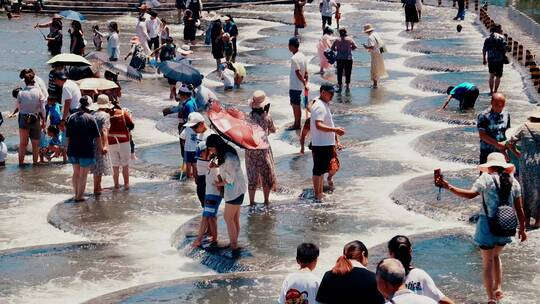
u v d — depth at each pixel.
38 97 24.72
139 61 39.00
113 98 24.70
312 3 65.31
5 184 22.80
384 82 35.91
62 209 20.23
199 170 18.23
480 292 14.66
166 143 26.98
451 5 64.19
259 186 19.83
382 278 9.50
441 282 15.15
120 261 17.16
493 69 31.70
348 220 18.97
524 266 15.73
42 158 25.25
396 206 19.92
